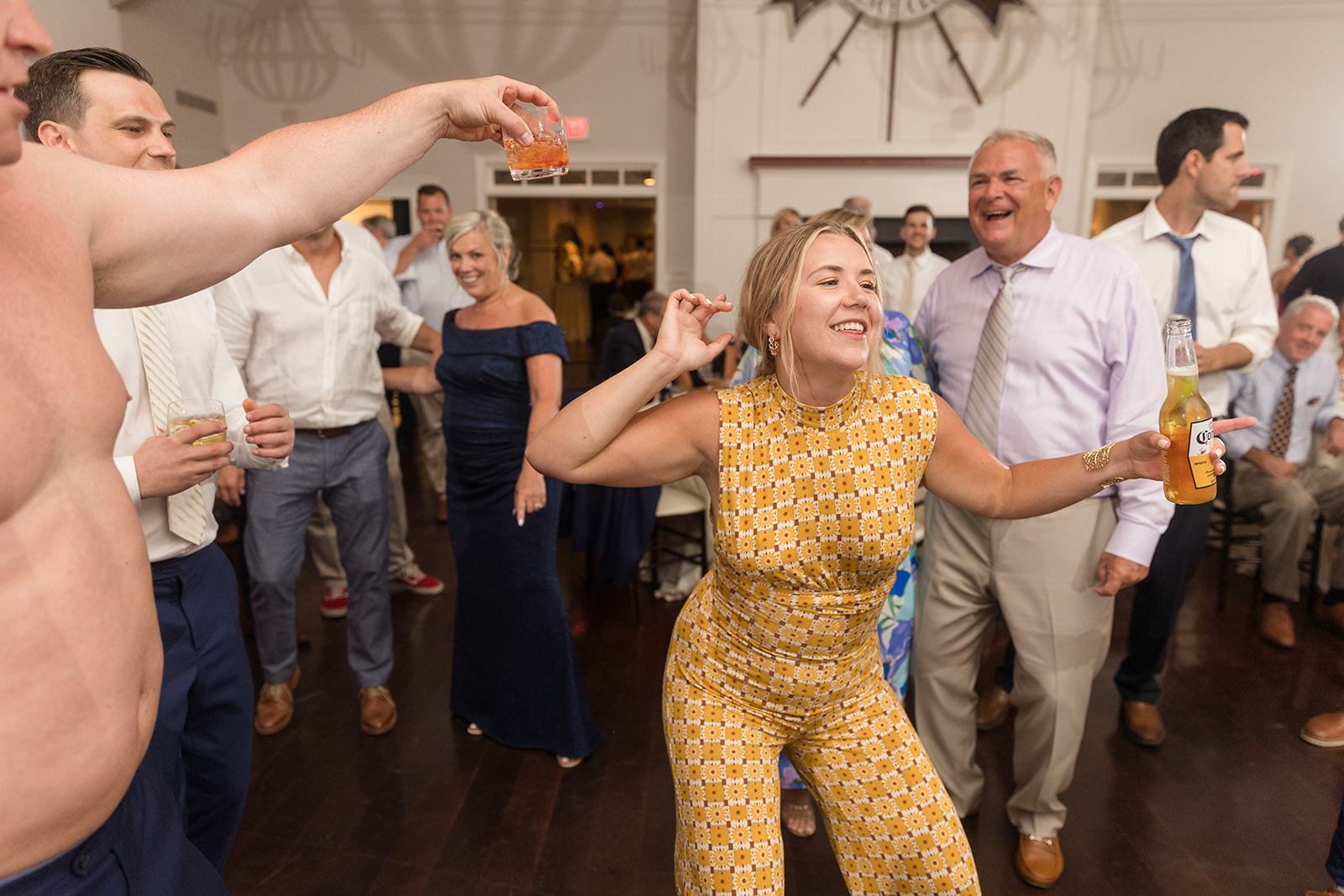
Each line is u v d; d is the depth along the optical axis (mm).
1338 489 3131
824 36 6691
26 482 644
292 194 849
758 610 1199
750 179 6902
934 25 6602
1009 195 1731
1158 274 2588
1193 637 3182
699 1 6723
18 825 676
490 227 2250
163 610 1375
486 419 2271
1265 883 1864
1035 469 1242
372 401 2494
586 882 1868
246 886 1843
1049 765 1825
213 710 1458
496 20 7113
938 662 1965
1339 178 6531
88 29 5625
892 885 1219
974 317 1917
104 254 754
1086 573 1786
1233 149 2396
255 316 2301
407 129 899
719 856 1141
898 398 1213
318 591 3621
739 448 1188
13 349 639
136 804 878
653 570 3682
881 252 5125
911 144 6770
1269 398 3189
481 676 2447
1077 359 1762
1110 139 6758
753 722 1233
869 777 1225
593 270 10773
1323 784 2244
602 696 2732
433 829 2049
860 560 1179
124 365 1352
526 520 2285
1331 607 3221
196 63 6793
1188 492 1160
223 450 1276
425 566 3900
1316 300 3098
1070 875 1890
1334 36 6363
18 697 664
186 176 805
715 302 1106
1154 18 6531
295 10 7059
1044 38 6535
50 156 722
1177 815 2111
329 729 2514
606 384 1133
